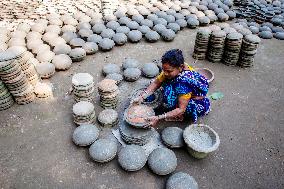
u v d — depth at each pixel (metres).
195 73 2.81
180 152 2.85
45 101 3.40
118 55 4.33
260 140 3.05
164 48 4.58
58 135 2.99
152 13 5.35
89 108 3.03
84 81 3.16
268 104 3.55
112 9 5.23
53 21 4.71
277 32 5.07
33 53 4.07
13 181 2.55
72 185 2.53
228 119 3.30
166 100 2.95
